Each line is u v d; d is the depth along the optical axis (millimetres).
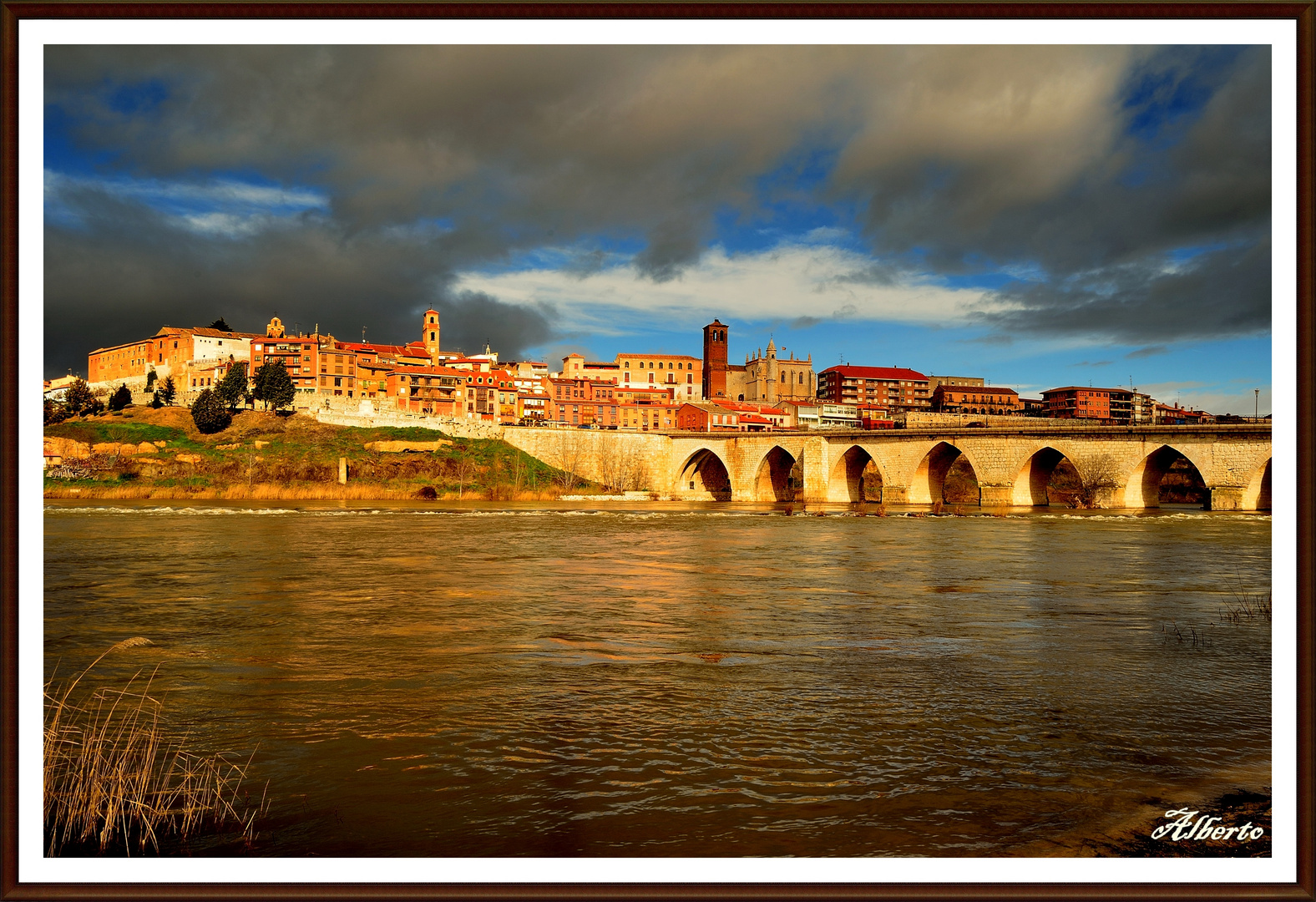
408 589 35219
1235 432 90688
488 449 143625
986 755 14500
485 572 40969
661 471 145625
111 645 24031
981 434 112562
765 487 141000
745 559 47469
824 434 130000
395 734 15727
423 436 143500
